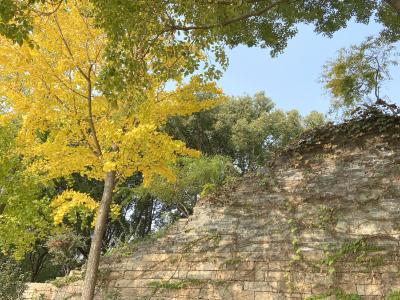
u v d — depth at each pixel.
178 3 6.00
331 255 7.21
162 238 8.62
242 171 22.80
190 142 22.89
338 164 8.62
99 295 8.22
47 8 6.91
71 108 7.16
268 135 22.53
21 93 7.00
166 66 6.75
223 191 9.01
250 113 23.55
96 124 7.46
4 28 5.23
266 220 8.17
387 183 7.86
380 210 7.50
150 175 7.61
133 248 8.68
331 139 9.19
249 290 7.38
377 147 8.62
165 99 7.54
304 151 9.20
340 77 12.59
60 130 7.13
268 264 7.55
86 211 9.33
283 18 10.31
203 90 7.66
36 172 8.73
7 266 8.40
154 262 8.31
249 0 6.33
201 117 22.42
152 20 6.02
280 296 7.14
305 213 7.97
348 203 7.80
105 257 8.68
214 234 8.27
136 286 8.11
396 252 6.88
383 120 9.02
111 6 5.58
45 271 20.61
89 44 7.20
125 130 7.36
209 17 6.23
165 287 7.90
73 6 6.97
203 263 7.98
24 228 11.73
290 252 7.55
